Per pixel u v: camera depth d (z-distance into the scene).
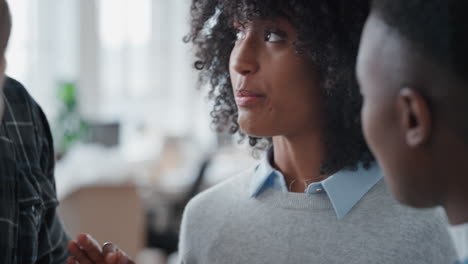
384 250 0.95
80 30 5.18
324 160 1.00
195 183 4.07
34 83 4.91
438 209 0.98
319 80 0.96
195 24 1.17
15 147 1.04
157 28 5.45
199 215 1.10
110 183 3.23
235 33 1.09
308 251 0.98
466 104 0.57
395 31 0.61
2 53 0.79
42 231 1.09
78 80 5.20
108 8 5.30
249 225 1.04
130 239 3.30
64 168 3.48
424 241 0.95
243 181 1.11
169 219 3.91
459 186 0.60
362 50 0.66
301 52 0.93
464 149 0.58
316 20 0.93
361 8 0.95
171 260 4.10
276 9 0.93
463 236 0.62
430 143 0.60
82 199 3.21
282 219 1.02
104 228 3.26
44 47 4.94
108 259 0.90
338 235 0.97
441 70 0.57
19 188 1.03
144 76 5.47
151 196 4.03
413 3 0.60
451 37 0.57
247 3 0.94
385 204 0.98
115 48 5.36
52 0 4.98
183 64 5.52
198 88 1.23
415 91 0.59
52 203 1.10
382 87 0.62
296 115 0.97
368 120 0.64
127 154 4.44
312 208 1.00
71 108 4.35
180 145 4.91
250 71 0.96
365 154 1.00
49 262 1.09
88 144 4.60
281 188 1.05
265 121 0.97
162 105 5.52
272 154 1.12
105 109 5.36
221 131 1.21
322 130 1.00
